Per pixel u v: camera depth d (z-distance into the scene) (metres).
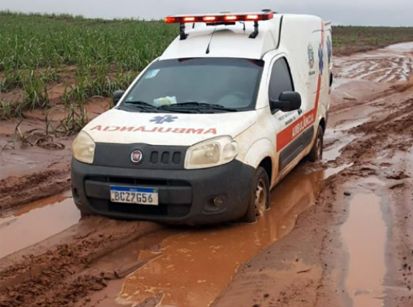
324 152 6.98
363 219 4.44
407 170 5.81
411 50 28.17
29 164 6.07
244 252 3.92
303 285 3.34
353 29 53.00
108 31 18.47
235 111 4.53
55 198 5.14
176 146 4.05
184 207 4.07
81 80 8.99
